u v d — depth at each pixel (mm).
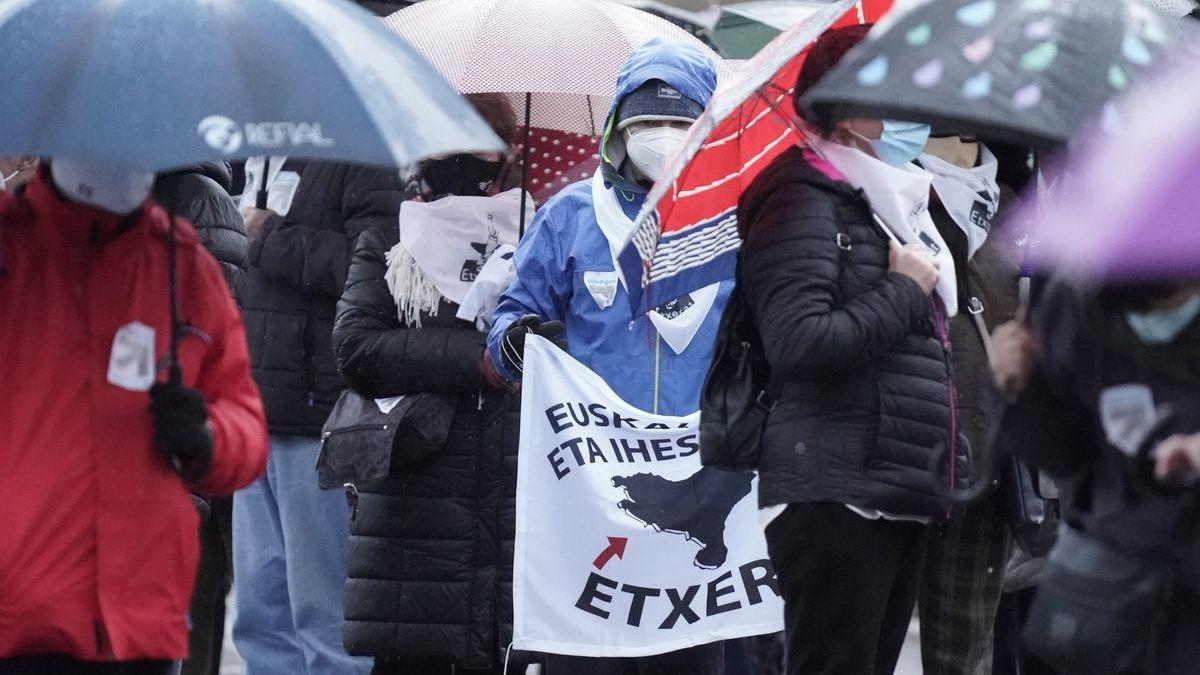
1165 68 14391
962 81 14242
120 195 15211
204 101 14359
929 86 14219
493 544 23078
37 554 14914
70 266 15289
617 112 22047
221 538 28750
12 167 23562
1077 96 14227
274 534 27469
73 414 15117
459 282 23359
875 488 18312
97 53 14547
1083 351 14812
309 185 26891
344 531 26906
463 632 23031
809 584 18719
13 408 15078
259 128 14320
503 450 23141
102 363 15234
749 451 18953
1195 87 13547
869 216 18609
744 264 18891
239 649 27844
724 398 19094
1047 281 15398
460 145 14688
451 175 24000
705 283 20516
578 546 21797
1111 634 14523
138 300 15445
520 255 22609
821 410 18453
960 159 23797
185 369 15750
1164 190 13188
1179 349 14336
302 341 26922
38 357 15133
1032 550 23000
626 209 22359
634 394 22047
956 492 18672
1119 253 13320
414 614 23078
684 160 17562
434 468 23078
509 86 24469
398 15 25984
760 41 41312
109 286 15344
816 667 18875
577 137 27047
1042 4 14711
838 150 18797
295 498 26844
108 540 15125
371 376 23016
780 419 18688
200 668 28594
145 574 15344
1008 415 15672
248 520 27547
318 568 26859
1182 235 13156
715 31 41750
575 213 22531
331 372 26922
